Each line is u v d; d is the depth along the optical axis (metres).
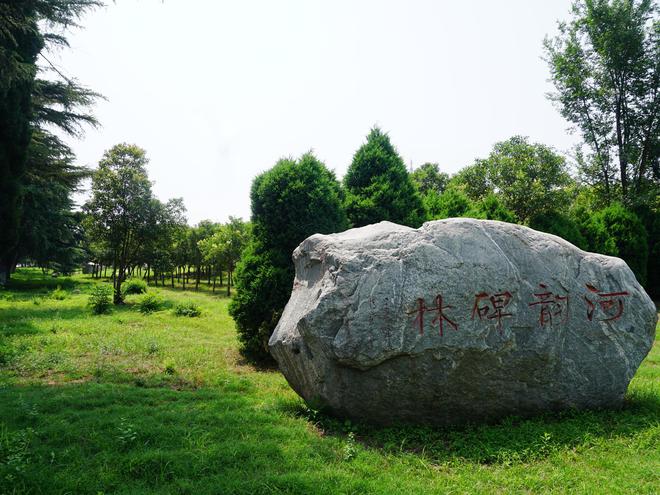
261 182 9.61
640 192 21.95
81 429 4.70
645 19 20.97
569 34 22.48
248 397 6.48
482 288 5.38
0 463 3.89
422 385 5.27
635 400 6.25
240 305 9.23
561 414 5.66
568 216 19.75
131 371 7.94
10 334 10.27
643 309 6.01
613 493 3.86
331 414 5.57
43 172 19.22
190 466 3.99
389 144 11.41
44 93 17.22
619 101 21.86
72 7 13.23
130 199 18.03
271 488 3.66
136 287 21.78
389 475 4.14
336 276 5.29
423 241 5.46
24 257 24.45
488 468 4.44
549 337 5.58
